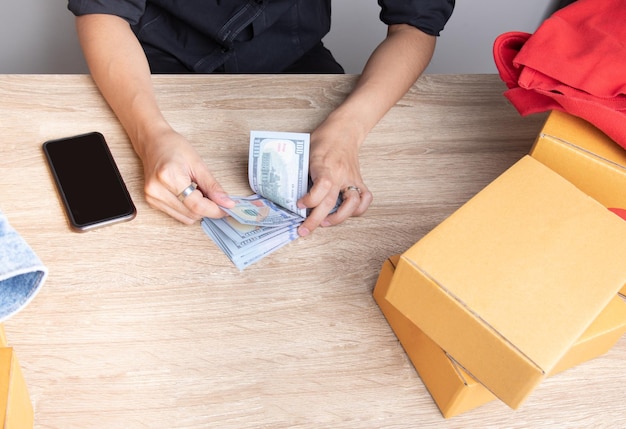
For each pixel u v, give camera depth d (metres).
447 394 0.91
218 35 1.59
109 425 0.87
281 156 1.14
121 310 0.98
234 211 1.11
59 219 1.08
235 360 0.95
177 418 0.89
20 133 1.19
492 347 0.82
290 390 0.93
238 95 1.32
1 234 0.67
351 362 0.97
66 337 0.94
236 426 0.89
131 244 1.06
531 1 2.56
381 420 0.92
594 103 1.04
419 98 1.40
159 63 1.66
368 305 1.04
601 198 1.08
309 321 1.01
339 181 1.16
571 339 0.81
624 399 0.99
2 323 0.94
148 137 1.16
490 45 2.69
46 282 1.00
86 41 1.32
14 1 2.17
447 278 0.85
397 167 1.25
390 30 1.53
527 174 0.98
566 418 0.96
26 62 2.35
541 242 0.90
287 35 1.71
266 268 1.06
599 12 1.21
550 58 1.13
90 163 1.16
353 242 1.12
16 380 0.78
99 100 1.28
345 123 1.26
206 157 1.21
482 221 0.92
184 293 1.02
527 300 0.84
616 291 0.87
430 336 0.90
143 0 1.38
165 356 0.94
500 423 0.94
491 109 1.40
